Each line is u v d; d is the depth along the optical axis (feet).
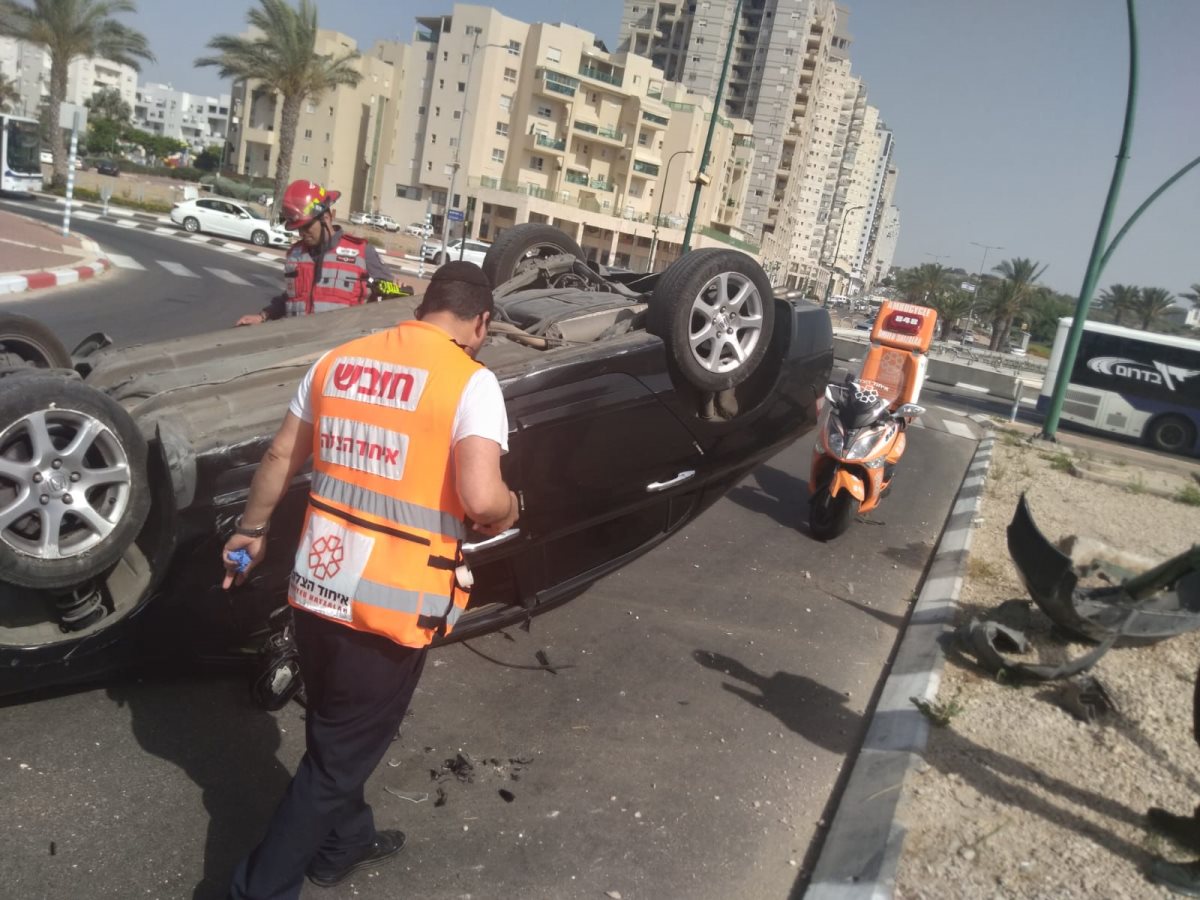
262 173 296.51
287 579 12.30
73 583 10.66
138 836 10.21
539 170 256.11
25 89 411.95
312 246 18.29
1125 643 17.71
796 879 11.13
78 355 16.38
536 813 11.63
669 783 12.71
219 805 10.93
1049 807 12.47
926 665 16.65
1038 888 10.64
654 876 10.78
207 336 16.14
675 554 22.66
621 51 406.82
